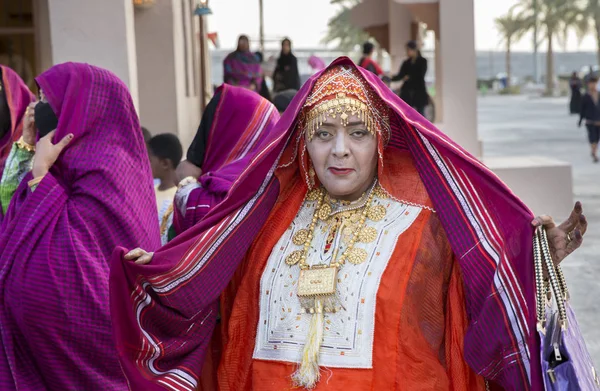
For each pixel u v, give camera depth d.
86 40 7.09
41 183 3.37
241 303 2.67
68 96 3.47
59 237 3.33
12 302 3.30
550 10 66.88
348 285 2.49
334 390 2.43
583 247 8.79
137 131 3.61
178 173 4.16
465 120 11.56
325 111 2.50
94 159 3.45
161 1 10.21
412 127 2.55
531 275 2.33
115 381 3.34
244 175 2.60
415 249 2.50
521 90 79.56
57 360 3.30
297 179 2.75
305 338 2.50
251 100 4.05
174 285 2.59
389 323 2.43
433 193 2.52
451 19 11.45
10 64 9.65
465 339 2.44
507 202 2.40
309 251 2.60
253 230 2.69
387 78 12.43
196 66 14.85
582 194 12.62
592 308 6.58
